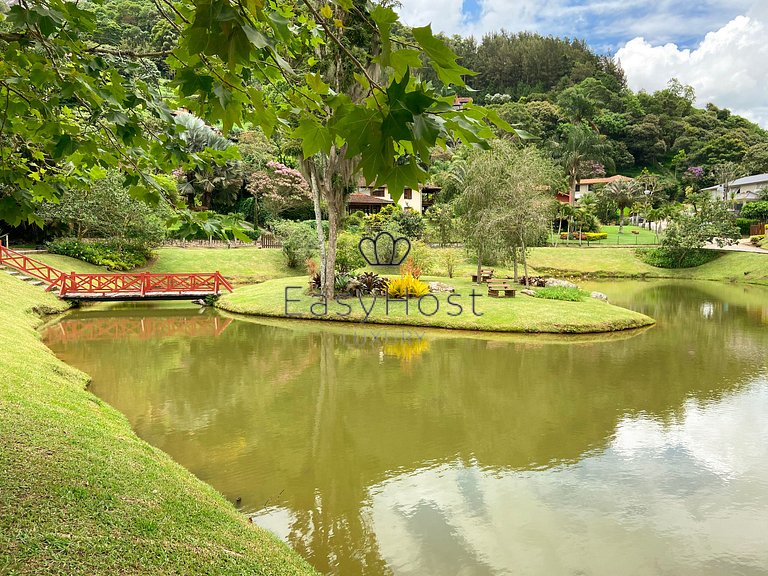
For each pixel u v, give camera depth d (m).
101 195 27.80
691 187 72.88
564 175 66.38
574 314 17.89
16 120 3.23
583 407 9.80
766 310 22.42
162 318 18.94
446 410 9.56
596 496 6.43
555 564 5.02
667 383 11.36
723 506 6.22
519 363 12.93
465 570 4.88
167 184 3.22
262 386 10.91
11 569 3.03
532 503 6.22
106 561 3.31
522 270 35.34
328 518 5.78
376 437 8.23
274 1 2.36
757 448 7.96
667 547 5.36
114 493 4.36
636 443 8.12
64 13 2.31
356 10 1.33
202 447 7.70
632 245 45.84
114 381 11.02
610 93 95.69
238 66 2.04
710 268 37.34
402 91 1.22
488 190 23.23
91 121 2.81
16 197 3.14
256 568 3.89
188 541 3.93
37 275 22.48
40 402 6.62
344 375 11.78
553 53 107.50
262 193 41.41
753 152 77.44
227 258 33.19
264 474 6.85
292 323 18.02
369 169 1.31
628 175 87.25
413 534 5.50
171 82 1.95
